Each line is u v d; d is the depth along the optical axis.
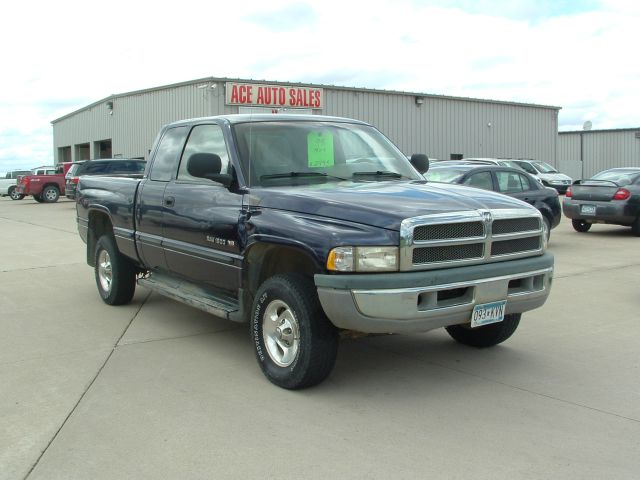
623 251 12.06
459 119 36.31
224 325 6.71
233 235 5.12
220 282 5.44
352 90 31.80
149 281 6.73
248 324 6.76
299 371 4.59
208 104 28.56
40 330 6.54
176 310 7.38
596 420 4.20
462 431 4.04
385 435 3.98
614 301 7.72
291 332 4.71
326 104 31.00
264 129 5.58
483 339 5.73
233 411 4.37
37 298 8.10
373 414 4.31
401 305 4.20
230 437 3.96
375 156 5.88
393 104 33.44
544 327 6.56
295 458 3.67
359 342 6.05
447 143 35.91
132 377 5.08
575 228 15.55
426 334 6.32
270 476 3.46
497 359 5.51
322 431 4.04
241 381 4.97
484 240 4.55
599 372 5.17
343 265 4.23
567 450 3.76
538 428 4.08
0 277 9.62
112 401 4.57
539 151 40.84
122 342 6.09
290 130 5.66
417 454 3.72
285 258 5.13
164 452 3.76
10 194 36.75
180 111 31.02
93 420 4.23
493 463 3.60
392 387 4.83
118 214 7.02
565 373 5.15
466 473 3.48
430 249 4.34
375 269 4.21
